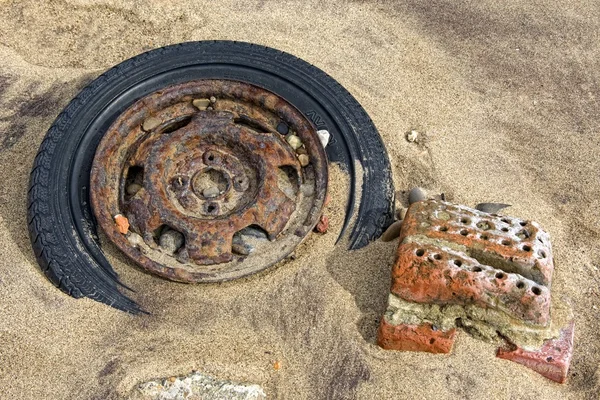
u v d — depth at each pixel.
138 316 1.14
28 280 1.17
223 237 1.16
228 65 1.37
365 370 1.08
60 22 1.62
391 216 1.25
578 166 1.39
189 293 1.16
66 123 1.27
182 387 1.06
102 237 1.19
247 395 1.05
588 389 1.08
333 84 1.37
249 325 1.13
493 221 1.12
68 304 1.15
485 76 1.54
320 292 1.16
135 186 1.23
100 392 1.07
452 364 1.07
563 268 1.23
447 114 1.47
